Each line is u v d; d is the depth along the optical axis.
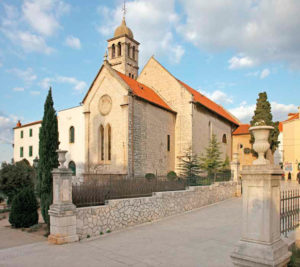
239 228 11.92
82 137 32.38
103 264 7.61
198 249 8.88
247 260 5.35
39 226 13.11
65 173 10.14
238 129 43.47
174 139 31.05
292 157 43.00
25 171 19.08
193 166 26.23
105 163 27.00
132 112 25.84
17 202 13.16
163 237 10.58
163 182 16.11
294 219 10.10
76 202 11.07
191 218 14.50
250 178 5.64
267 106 38.28
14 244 10.12
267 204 5.39
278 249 5.32
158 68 33.44
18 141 44.75
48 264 7.68
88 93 29.88
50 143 12.73
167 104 31.77
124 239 10.36
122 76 29.97
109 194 12.42
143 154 26.48
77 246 9.46
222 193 20.98
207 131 33.88
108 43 47.22
